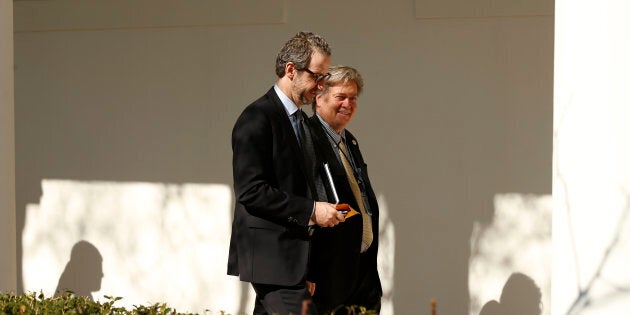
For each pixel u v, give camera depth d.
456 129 10.61
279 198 7.12
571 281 5.68
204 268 11.53
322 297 7.68
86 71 11.89
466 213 10.62
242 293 11.41
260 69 11.21
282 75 7.52
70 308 6.77
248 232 7.36
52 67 12.02
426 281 10.75
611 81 5.46
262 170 7.20
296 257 7.27
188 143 11.53
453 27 10.59
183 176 11.56
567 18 5.70
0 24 8.35
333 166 7.82
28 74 12.12
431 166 10.68
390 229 10.83
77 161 11.99
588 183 5.55
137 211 11.77
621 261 5.47
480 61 10.52
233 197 11.38
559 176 5.77
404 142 10.75
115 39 11.75
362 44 10.84
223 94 11.36
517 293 10.51
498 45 10.47
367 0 10.82
